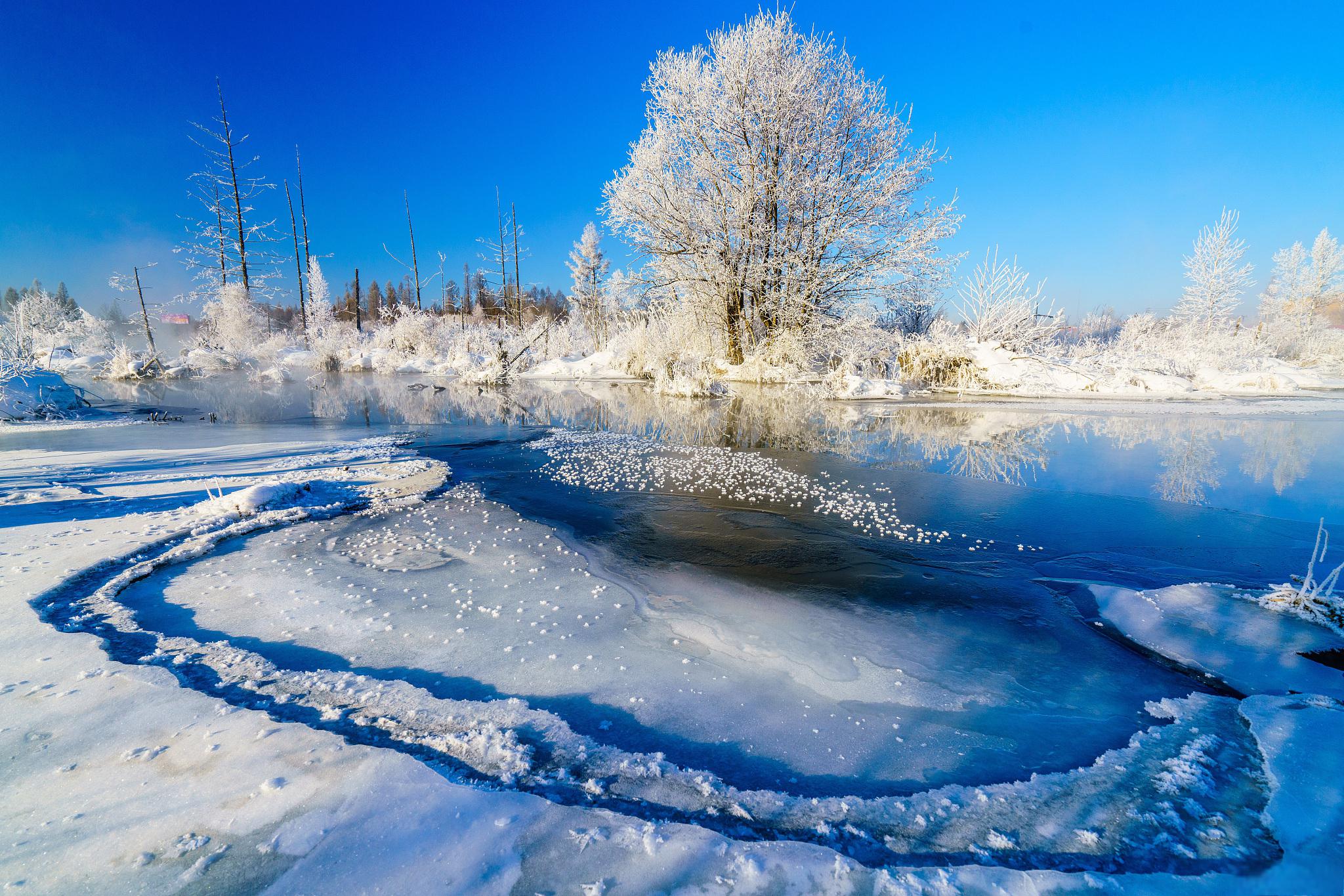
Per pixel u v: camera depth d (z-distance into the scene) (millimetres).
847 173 18344
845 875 1582
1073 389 15703
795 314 18828
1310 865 1602
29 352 18703
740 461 7809
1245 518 5000
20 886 1465
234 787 1827
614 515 5363
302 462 7484
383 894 1469
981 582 3758
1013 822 1836
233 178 32094
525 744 2158
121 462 7359
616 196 19141
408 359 30078
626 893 1504
